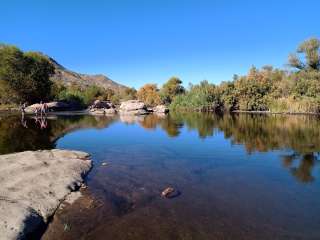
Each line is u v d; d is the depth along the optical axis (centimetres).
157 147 2489
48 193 1238
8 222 941
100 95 12050
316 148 2419
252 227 991
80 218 1066
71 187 1355
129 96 13862
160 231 964
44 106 6244
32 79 7850
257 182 1489
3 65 7700
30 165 1527
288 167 1800
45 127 3738
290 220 1046
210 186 1420
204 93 9475
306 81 7656
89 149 2372
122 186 1414
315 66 8475
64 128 3762
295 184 1457
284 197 1272
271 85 8900
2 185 1223
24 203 1095
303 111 7256
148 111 8706
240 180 1524
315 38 8362
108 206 1169
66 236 948
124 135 3241
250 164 1884
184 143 2700
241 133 3400
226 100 8850
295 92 7794
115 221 1040
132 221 1038
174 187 1401
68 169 1580
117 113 8056
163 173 1653
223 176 1598
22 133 3102
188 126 4262
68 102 9419
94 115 6812
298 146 2517
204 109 9412
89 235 949
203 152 2272
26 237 927
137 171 1695
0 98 8200
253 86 8769
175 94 12012
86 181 1491
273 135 3191
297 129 3691
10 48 7675
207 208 1148
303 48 8469
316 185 1439
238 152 2273
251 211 1121
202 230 970
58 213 1104
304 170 1725
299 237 927
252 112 8244
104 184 1444
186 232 956
